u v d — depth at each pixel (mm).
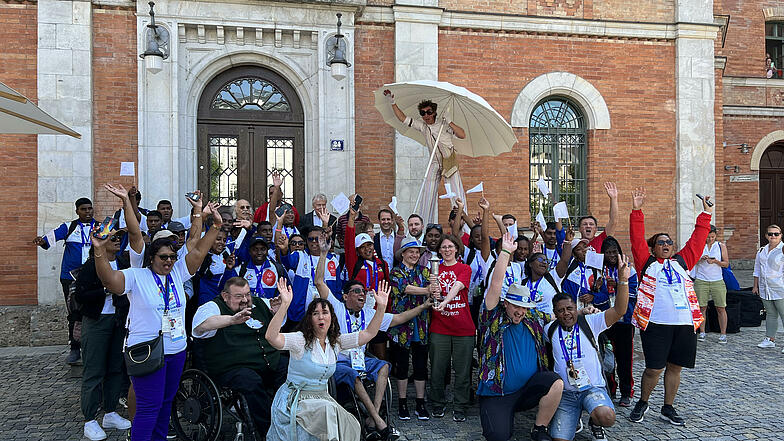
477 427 5547
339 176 9531
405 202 9750
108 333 5270
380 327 5352
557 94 10656
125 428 5426
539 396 4938
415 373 5805
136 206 7254
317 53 9547
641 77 10836
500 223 6441
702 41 10945
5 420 5582
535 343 5137
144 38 8859
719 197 11586
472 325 5730
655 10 10914
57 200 8594
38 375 7023
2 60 8609
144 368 4137
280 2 9250
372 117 9789
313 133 9648
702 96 10930
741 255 15977
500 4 10305
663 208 10859
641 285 5637
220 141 9562
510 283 5910
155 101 8922
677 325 5512
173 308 4453
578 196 10852
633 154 10781
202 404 4945
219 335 5059
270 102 9742
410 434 5367
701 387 6719
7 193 8633
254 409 4891
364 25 9781
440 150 7824
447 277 5758
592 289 6203
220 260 6027
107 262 4074
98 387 5203
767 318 8656
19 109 4859
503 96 10289
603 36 10656
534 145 10734
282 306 4402
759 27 16141
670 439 5223
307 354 4492
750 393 6500
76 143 8656
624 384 6133
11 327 8422
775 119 16125
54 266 8609
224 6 9125
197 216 4879
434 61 9859
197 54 9211
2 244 8617
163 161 8953
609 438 5254
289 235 7184
